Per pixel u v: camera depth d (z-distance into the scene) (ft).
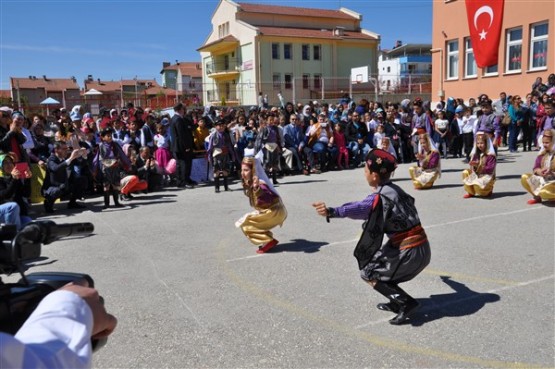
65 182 32.73
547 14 63.77
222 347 13.14
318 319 14.71
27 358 3.40
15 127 29.35
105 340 4.83
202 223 27.91
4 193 26.45
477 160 32.09
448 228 24.82
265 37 140.87
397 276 13.92
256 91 126.31
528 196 32.01
